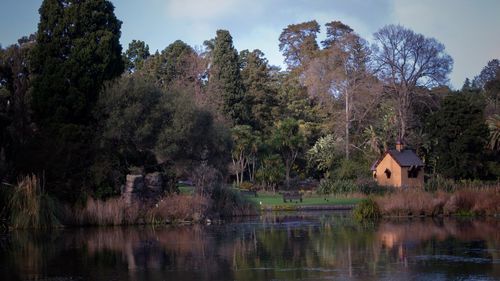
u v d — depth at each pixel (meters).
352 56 94.62
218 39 89.12
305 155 86.75
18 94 44.31
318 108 96.62
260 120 91.06
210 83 87.88
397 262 23.50
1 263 24.23
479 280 19.88
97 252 27.06
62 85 42.88
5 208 36.34
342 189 64.62
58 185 39.78
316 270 22.00
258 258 24.95
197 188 44.78
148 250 27.59
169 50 97.56
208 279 20.59
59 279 20.89
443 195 46.62
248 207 47.91
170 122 44.59
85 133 41.91
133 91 43.19
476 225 37.53
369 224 39.09
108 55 44.88
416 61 88.31
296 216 46.69
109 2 46.81
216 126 48.59
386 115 86.69
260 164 83.12
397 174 72.19
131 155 44.72
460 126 63.53
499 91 107.88
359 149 85.00
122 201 39.84
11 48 47.47
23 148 40.56
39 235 33.62
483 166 64.25
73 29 44.78
